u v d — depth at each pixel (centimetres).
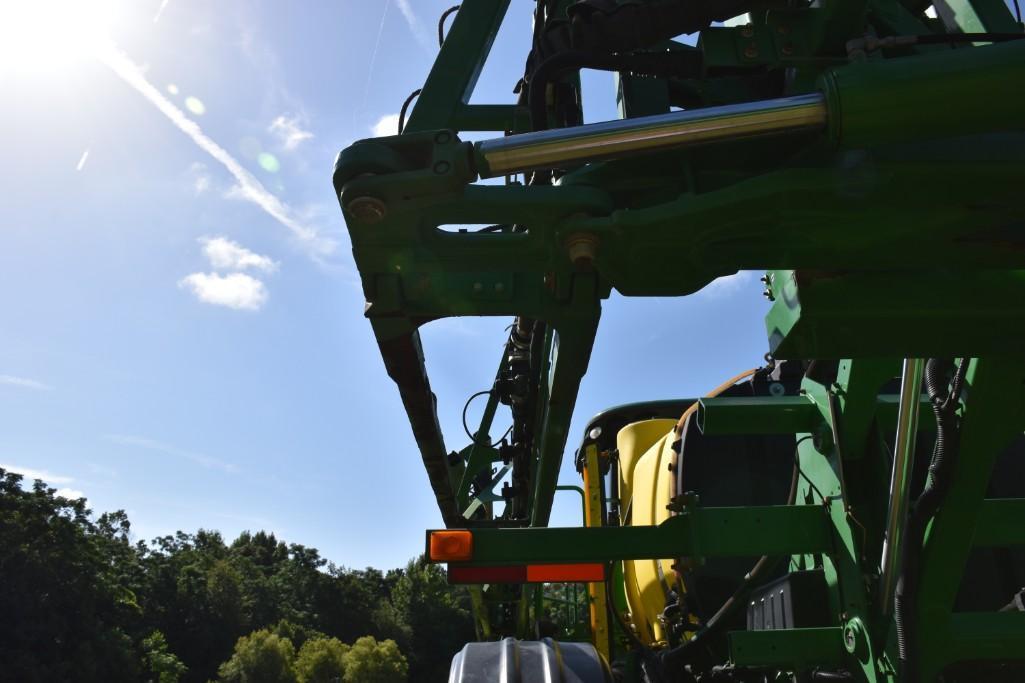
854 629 311
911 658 273
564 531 338
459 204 205
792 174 194
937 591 279
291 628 10450
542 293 236
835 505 334
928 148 196
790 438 511
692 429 515
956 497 265
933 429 363
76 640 7338
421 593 12000
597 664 320
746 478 503
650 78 281
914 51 248
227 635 9881
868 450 330
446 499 448
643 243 204
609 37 237
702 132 187
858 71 179
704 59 236
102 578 8300
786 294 218
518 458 514
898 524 285
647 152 192
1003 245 206
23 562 7394
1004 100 173
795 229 201
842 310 209
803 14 238
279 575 12462
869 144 183
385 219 208
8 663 6600
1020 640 284
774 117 183
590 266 212
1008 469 407
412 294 235
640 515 588
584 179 222
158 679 8025
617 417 724
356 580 12231
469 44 258
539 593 692
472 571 334
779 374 511
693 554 332
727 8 235
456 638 11606
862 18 225
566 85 286
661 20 234
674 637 504
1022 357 231
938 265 209
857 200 195
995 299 211
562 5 291
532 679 313
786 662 321
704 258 209
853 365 317
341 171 203
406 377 284
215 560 11762
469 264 223
